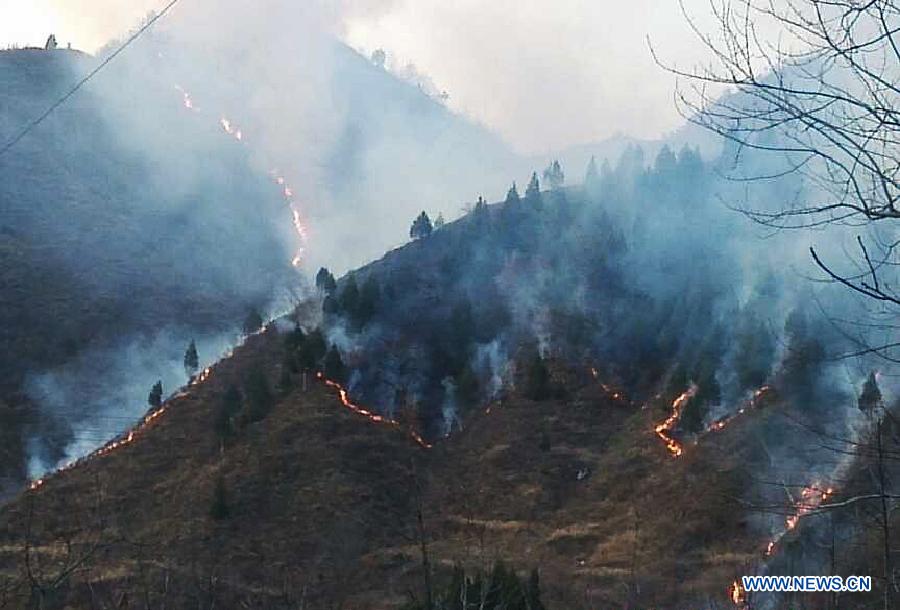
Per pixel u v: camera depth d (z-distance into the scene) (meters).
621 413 53.62
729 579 31.39
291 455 47.53
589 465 48.50
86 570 14.84
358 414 52.56
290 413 51.53
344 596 35.38
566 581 35.31
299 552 39.56
